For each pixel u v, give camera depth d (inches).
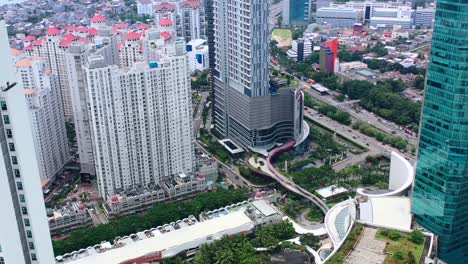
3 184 5767.7
